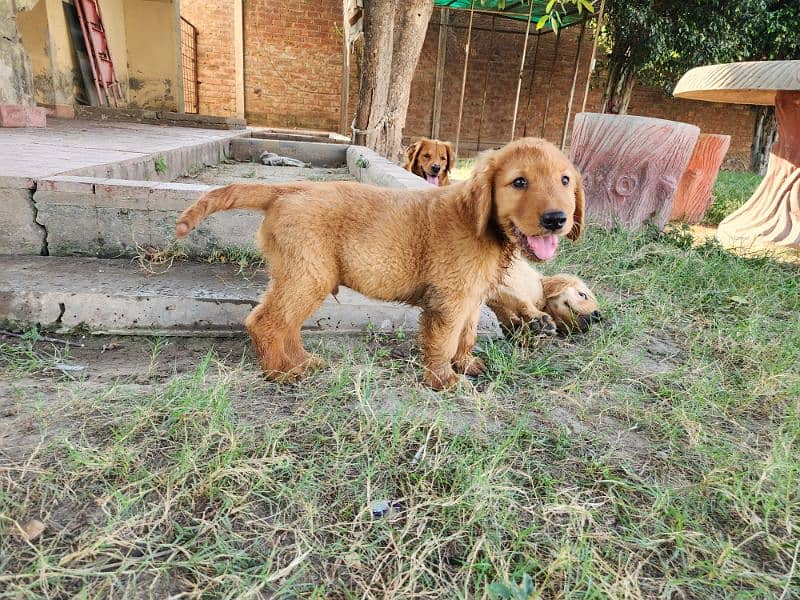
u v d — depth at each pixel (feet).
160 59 13.15
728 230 6.56
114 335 3.04
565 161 2.44
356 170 7.60
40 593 1.48
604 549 1.78
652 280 4.34
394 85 9.14
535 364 2.96
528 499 1.96
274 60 16.38
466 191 2.47
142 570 1.57
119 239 3.59
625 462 2.22
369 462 2.05
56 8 10.18
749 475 2.16
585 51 17.89
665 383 2.90
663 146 5.77
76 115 10.82
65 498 1.78
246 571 1.59
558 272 4.60
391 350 3.09
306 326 3.21
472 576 1.64
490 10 14.52
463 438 2.24
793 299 4.23
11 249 3.51
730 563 1.76
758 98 6.70
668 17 14.56
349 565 1.64
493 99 18.02
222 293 3.13
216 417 2.13
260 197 2.51
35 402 2.29
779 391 2.78
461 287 2.51
